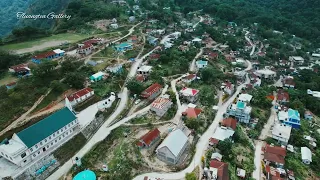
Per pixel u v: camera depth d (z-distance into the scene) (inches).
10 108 2945.4
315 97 4896.7
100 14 6530.5
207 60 5408.5
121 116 3329.2
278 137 3437.5
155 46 5585.6
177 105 3747.5
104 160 2701.8
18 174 2304.4
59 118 2753.4
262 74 5433.1
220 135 3196.4
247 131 3572.8
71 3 6860.2
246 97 4222.4
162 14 7401.6
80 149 2780.5
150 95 3725.4
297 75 5841.5
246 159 3034.0
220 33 7357.3
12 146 2386.8
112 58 4687.5
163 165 2723.9
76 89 3558.1
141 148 2913.4
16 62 3969.0
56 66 3868.1
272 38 7775.6
